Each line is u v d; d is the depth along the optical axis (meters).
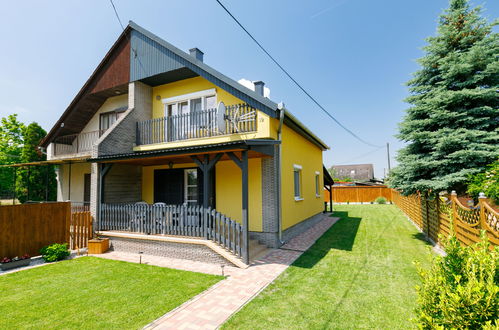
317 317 3.79
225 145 6.39
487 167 8.01
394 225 12.17
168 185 10.41
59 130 13.49
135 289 4.90
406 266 6.10
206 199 6.95
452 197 6.78
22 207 7.29
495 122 8.85
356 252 7.45
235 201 8.88
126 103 12.41
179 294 4.64
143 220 8.02
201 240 6.84
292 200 9.91
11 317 3.88
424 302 2.35
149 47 10.62
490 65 8.74
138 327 3.57
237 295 4.58
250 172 8.62
